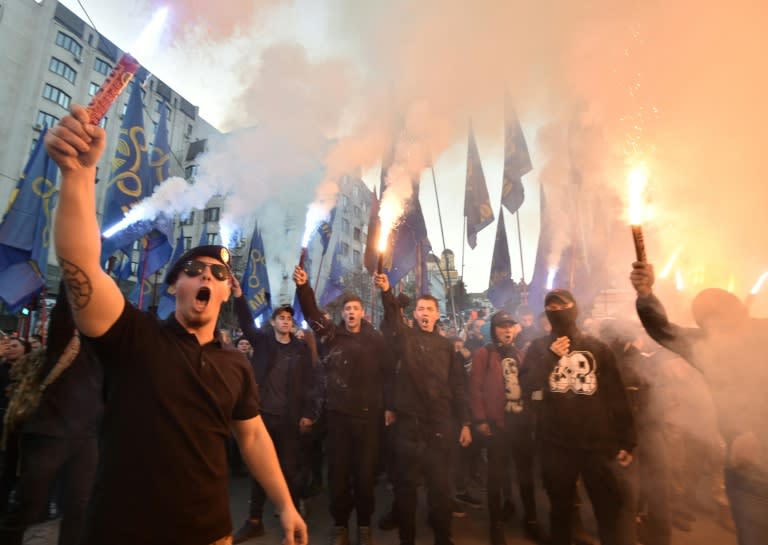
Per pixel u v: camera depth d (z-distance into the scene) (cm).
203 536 138
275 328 429
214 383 153
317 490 504
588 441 266
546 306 297
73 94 2989
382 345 372
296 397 405
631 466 266
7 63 2717
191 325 161
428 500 338
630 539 258
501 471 364
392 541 369
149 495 131
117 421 137
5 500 346
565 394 275
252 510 378
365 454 351
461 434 362
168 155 713
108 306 137
